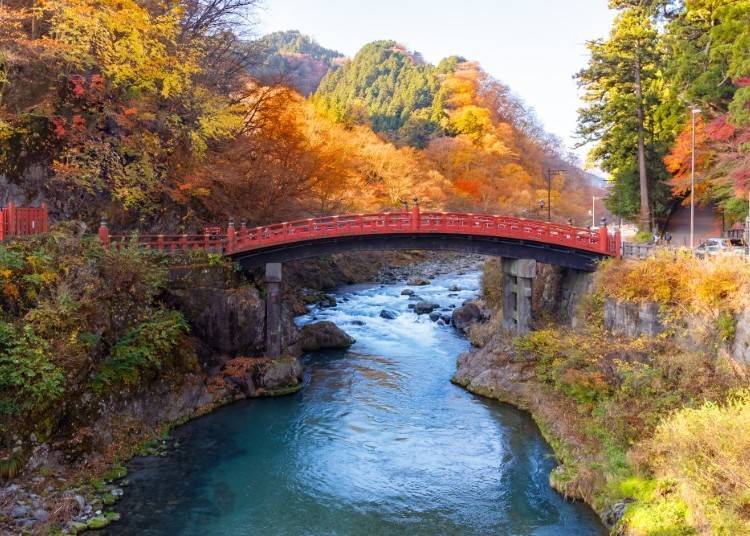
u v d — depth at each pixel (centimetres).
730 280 1869
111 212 2991
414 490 1756
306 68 14025
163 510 1598
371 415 2359
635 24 3694
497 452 2014
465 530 1528
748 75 2839
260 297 2869
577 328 2733
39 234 2119
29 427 1619
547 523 1551
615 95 3862
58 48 2642
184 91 3259
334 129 5903
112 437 1912
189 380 2358
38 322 1738
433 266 6512
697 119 3450
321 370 2962
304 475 1842
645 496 1454
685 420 1400
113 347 2023
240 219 3634
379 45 12181
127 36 2938
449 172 7381
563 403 2253
